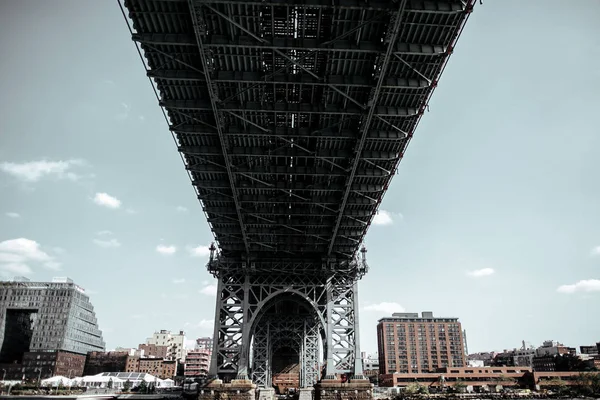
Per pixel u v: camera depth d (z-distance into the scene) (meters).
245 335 61.81
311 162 46.09
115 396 86.88
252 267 65.06
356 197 52.00
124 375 121.62
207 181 49.34
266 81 33.75
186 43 30.16
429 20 29.62
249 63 33.16
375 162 45.41
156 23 29.81
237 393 58.31
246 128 39.47
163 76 33.25
